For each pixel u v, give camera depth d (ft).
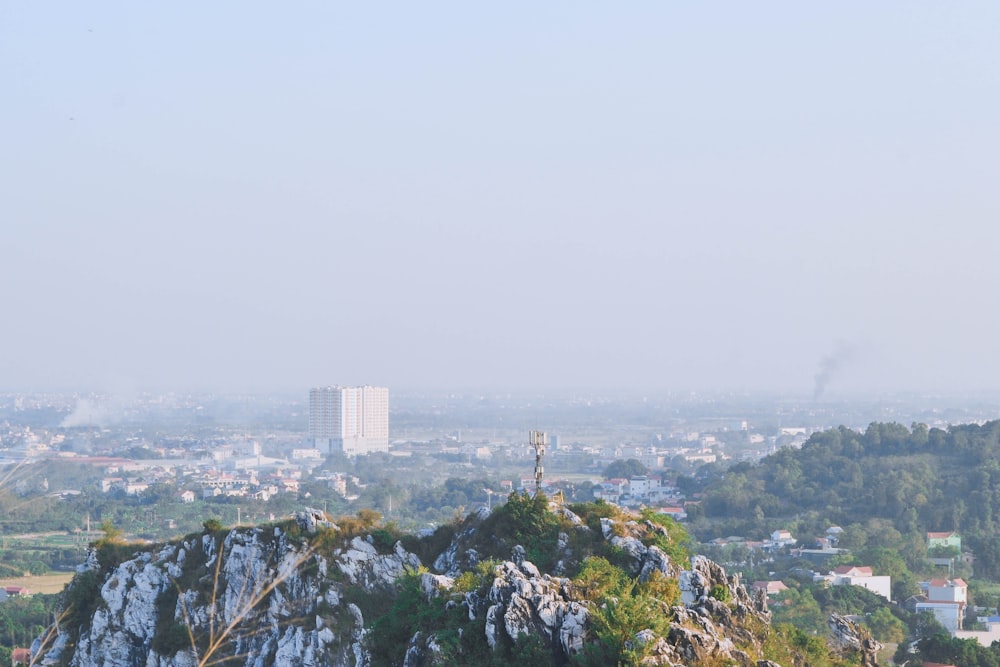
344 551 482.28
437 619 406.62
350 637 445.37
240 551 486.79
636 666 346.33
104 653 487.61
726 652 366.22
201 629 470.39
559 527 473.67
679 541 508.53
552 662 367.66
